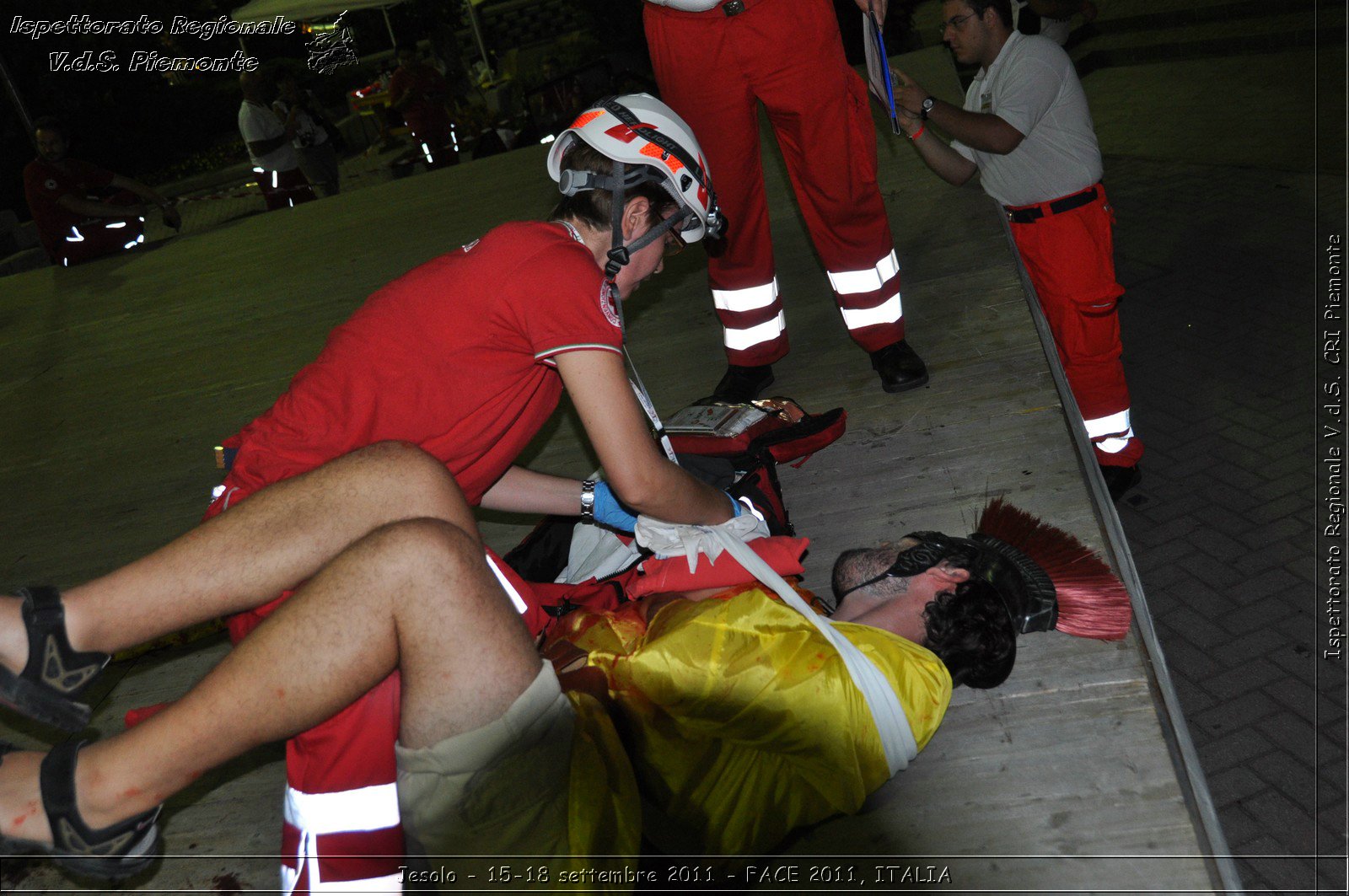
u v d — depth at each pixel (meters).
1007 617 1.99
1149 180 7.99
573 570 2.40
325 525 1.67
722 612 1.87
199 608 1.63
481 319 1.85
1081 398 4.00
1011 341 3.40
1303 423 4.98
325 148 11.70
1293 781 3.41
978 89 3.75
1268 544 4.39
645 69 9.90
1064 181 3.63
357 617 1.50
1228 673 3.88
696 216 2.00
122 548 3.46
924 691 1.83
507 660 1.59
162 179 17.00
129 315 5.84
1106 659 2.13
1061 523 2.57
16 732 2.59
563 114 9.75
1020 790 1.91
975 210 4.48
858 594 2.05
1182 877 1.72
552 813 1.66
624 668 1.85
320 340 4.87
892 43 10.80
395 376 1.85
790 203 5.07
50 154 7.05
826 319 3.88
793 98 2.85
